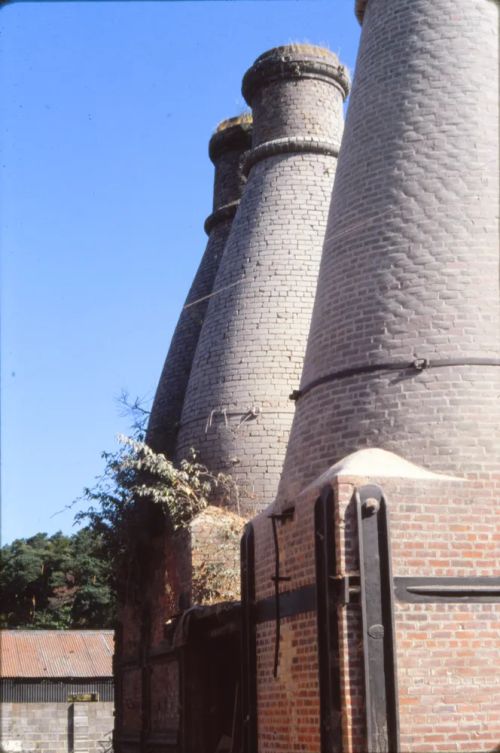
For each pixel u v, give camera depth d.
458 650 12.17
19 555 54.84
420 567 12.35
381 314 14.30
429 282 14.19
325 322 15.04
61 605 54.41
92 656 46.94
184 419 22.23
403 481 12.55
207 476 20.97
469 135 14.95
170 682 20.53
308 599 13.19
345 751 11.66
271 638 14.57
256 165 23.91
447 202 14.58
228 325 22.05
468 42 15.57
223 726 19.02
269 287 22.03
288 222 22.67
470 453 13.17
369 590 12.07
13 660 45.84
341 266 15.12
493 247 14.34
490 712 12.08
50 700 45.19
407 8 16.05
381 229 14.81
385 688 11.83
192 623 18.14
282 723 13.84
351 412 14.06
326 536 12.44
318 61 24.09
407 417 13.59
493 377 13.61
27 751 44.00
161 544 21.89
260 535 15.47
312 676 12.91
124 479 22.05
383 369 13.98
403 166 14.99
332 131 24.03
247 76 24.78
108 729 44.84
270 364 21.38
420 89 15.37
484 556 12.57
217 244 27.33
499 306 14.00
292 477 14.80
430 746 11.84
